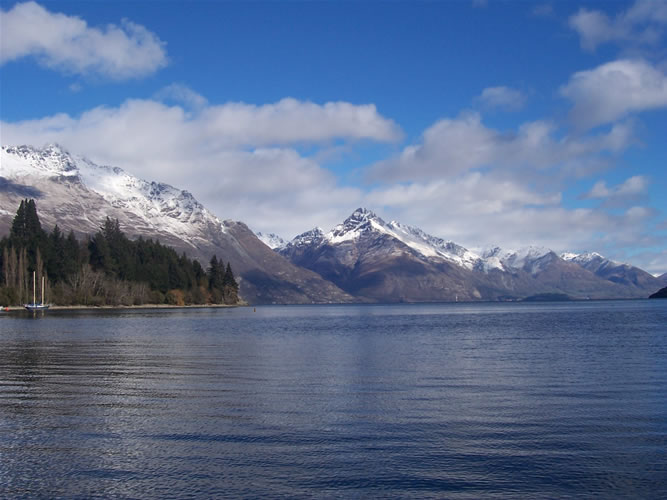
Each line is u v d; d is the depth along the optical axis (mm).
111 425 25531
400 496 17703
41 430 24703
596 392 33688
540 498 17625
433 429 24875
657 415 27594
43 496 17750
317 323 127938
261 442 22891
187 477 19141
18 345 65750
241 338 78000
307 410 28469
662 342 67062
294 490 18078
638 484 18688
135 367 45281
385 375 40656
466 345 65750
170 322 126375
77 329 97812
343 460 20750
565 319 139625
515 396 32344
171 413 27812
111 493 17922
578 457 21203
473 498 17578
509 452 21750
